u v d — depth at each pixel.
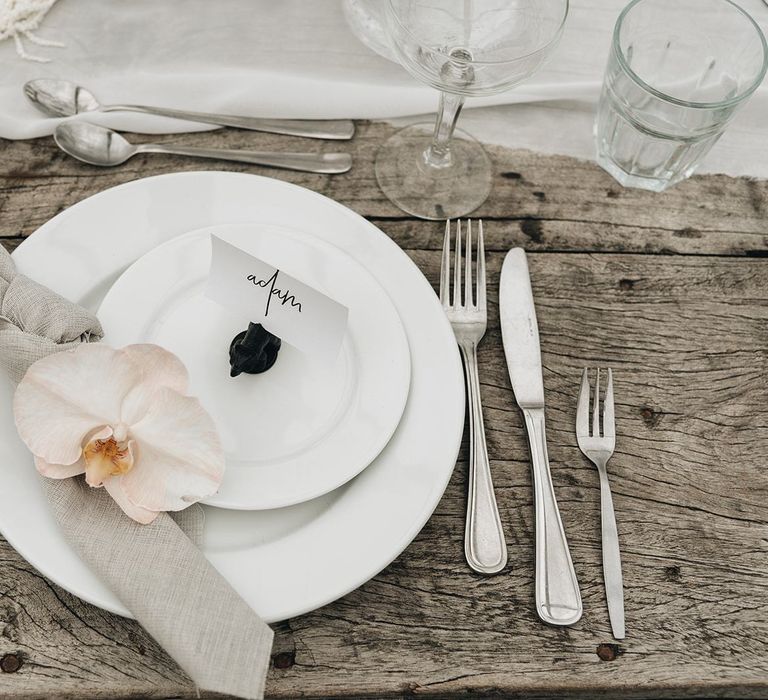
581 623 0.60
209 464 0.54
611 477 0.66
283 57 0.88
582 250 0.79
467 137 0.86
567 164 0.85
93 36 0.86
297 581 0.54
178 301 0.64
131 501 0.53
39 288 0.60
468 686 0.57
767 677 0.58
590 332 0.74
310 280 0.66
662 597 0.61
